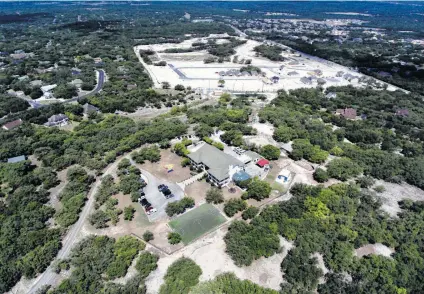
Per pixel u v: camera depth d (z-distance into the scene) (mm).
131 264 76562
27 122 159000
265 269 76812
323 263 79125
